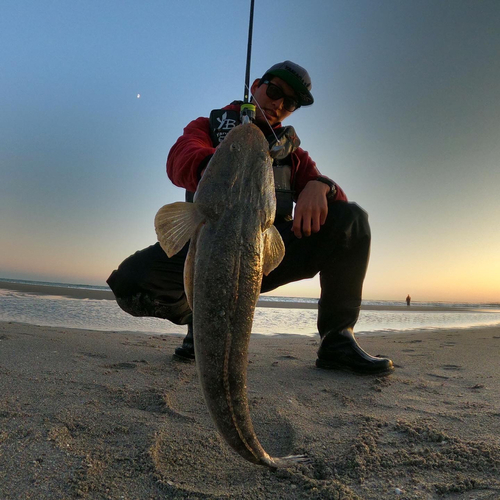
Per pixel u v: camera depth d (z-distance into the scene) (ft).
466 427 3.58
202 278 2.61
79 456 2.92
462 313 37.47
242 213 2.80
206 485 2.68
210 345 2.56
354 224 5.30
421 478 2.79
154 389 4.31
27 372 4.71
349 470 2.91
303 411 3.96
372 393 4.55
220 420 2.60
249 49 4.20
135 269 5.21
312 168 5.58
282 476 2.79
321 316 5.66
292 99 5.10
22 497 2.41
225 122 4.79
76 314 14.64
